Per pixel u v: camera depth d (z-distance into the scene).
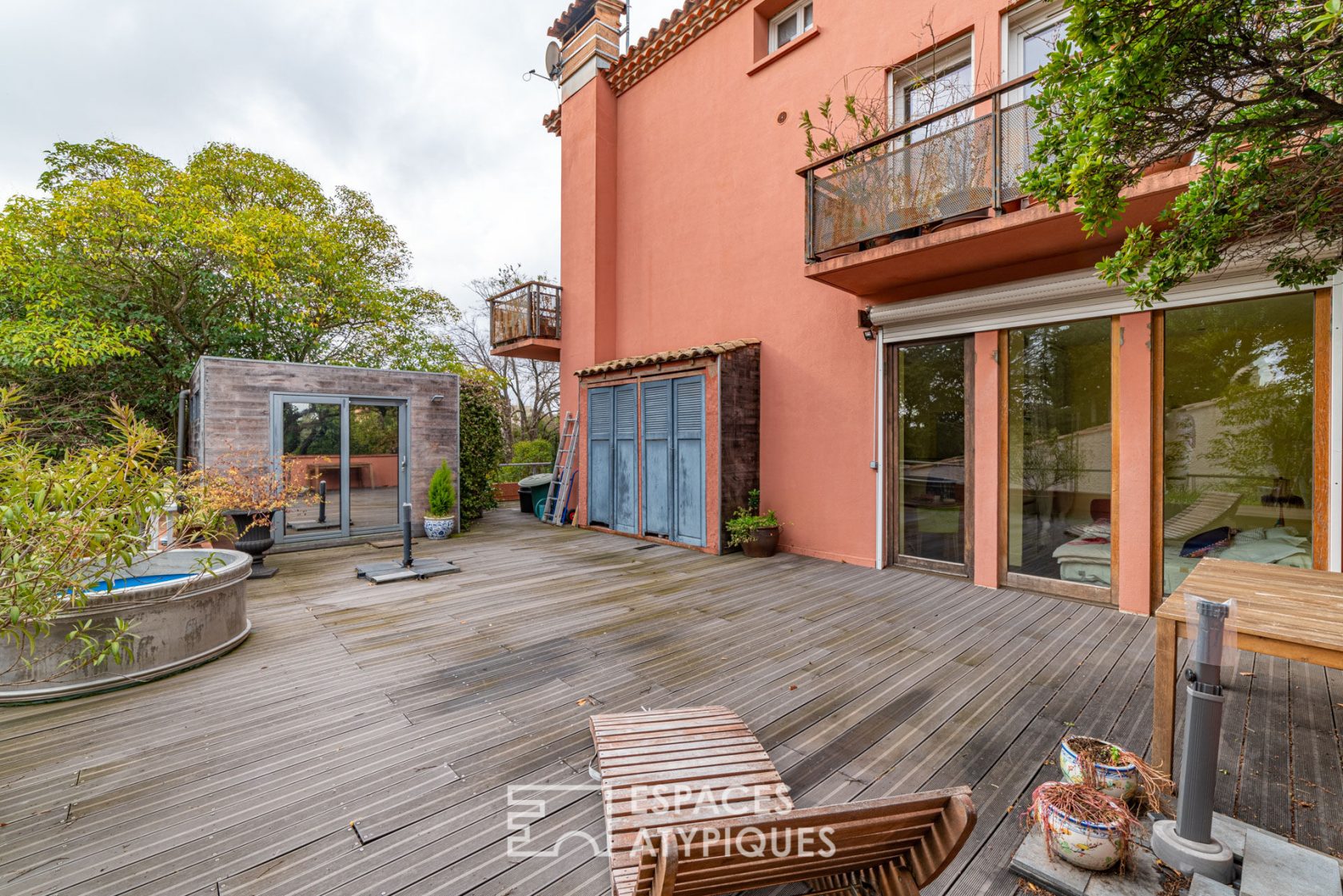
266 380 7.20
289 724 2.79
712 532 7.07
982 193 4.56
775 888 1.71
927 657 3.65
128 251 9.85
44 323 9.06
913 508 6.04
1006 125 4.44
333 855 1.88
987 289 5.12
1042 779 2.32
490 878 1.79
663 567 6.32
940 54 5.95
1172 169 3.84
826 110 5.80
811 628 4.21
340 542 7.75
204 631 3.56
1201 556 4.35
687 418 7.40
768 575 5.88
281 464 6.86
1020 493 5.27
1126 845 1.76
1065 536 5.01
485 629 4.22
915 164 4.95
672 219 8.80
